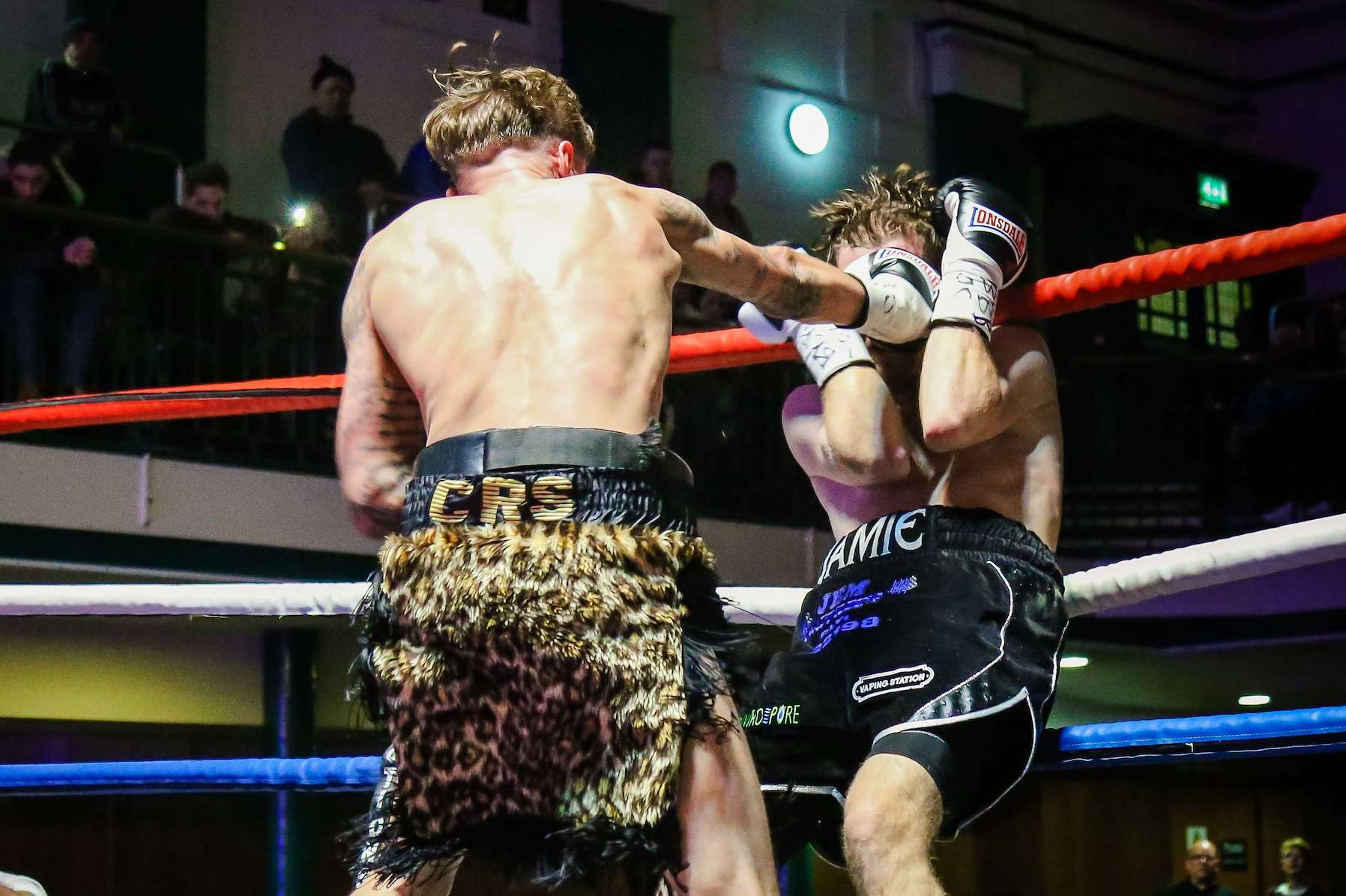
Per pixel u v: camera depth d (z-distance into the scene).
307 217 6.68
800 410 2.14
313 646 7.32
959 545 1.91
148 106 7.10
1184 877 9.85
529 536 1.47
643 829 1.43
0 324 6.10
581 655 1.45
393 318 1.66
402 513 1.61
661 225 1.71
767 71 9.17
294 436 6.53
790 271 1.83
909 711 1.78
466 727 1.48
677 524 1.57
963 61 9.67
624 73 8.44
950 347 1.87
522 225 1.65
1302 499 7.88
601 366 1.58
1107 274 1.98
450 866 1.57
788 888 7.79
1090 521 8.27
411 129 8.05
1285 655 8.04
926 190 2.15
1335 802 10.29
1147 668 8.52
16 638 6.67
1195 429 8.66
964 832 9.12
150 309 6.24
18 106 7.04
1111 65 10.49
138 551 5.83
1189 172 10.00
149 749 7.01
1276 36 11.05
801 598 2.13
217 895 7.28
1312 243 1.91
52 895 6.79
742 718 1.96
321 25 7.83
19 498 5.59
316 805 7.27
